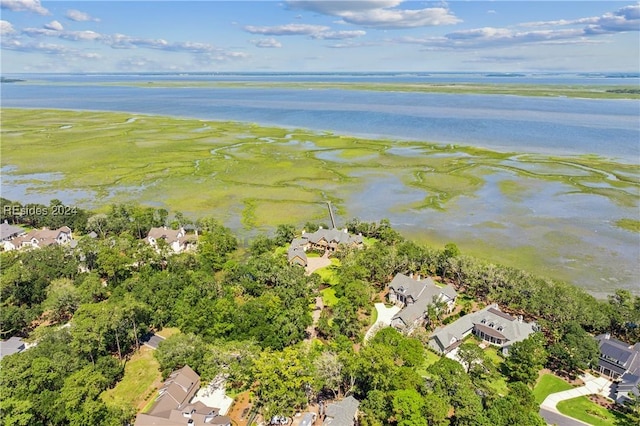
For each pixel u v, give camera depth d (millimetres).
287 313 87812
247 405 72625
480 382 72250
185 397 71438
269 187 193000
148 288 96750
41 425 64875
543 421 64000
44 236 132250
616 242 136375
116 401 73250
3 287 96125
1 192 186500
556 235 141625
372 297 104562
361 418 67188
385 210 165375
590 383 78375
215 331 86625
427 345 87500
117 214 148125
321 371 72000
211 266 115688
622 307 92562
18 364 70312
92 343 78812
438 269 116688
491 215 159250
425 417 63781
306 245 133125
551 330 89688
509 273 105188
